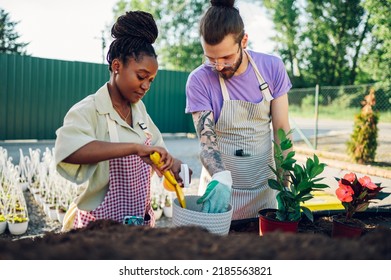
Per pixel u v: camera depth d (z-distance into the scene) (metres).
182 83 11.45
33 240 0.79
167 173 1.25
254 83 1.76
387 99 14.77
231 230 1.61
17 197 3.90
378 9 10.88
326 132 12.29
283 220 1.41
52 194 3.97
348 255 0.67
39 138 9.18
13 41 24.81
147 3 26.86
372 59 13.16
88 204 1.37
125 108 1.44
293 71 23.42
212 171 1.54
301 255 0.67
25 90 8.91
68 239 0.77
